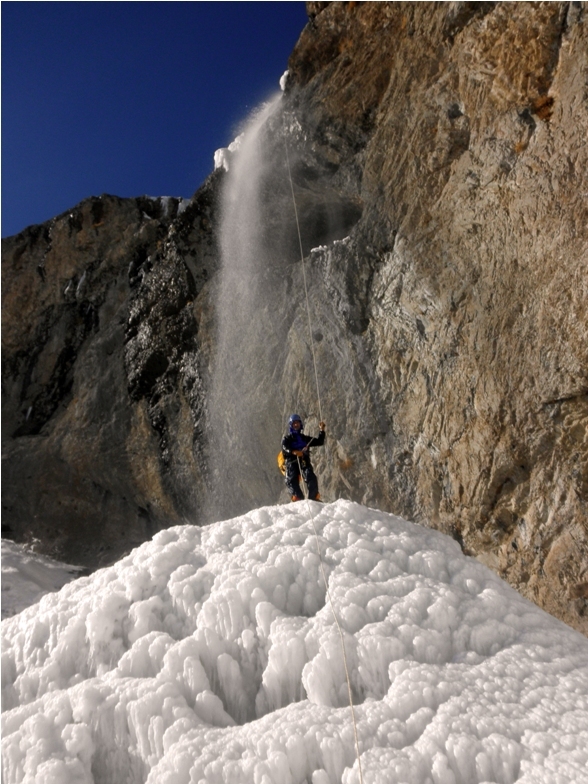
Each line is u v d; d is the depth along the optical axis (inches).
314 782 104.6
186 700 124.3
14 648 146.9
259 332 486.9
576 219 270.8
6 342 761.6
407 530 173.3
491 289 315.6
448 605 139.4
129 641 140.1
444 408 341.4
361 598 141.1
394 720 112.7
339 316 424.5
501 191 313.0
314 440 267.3
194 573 151.9
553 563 276.2
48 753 117.4
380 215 399.5
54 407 722.2
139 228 705.0
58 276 750.5
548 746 104.9
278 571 148.0
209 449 532.4
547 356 281.1
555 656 131.7
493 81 318.0
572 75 278.2
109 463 631.8
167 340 586.9
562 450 279.9
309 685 122.7
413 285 365.7
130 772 116.5
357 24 412.2
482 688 119.9
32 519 692.7
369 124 415.8
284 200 471.5
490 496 311.1
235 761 106.7
